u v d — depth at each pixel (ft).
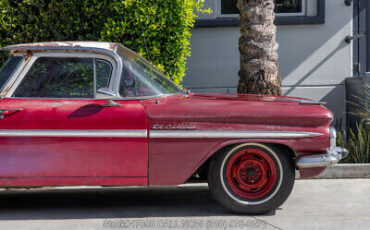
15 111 16.16
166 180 16.38
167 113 16.28
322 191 20.88
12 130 16.02
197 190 21.95
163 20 26.04
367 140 25.70
